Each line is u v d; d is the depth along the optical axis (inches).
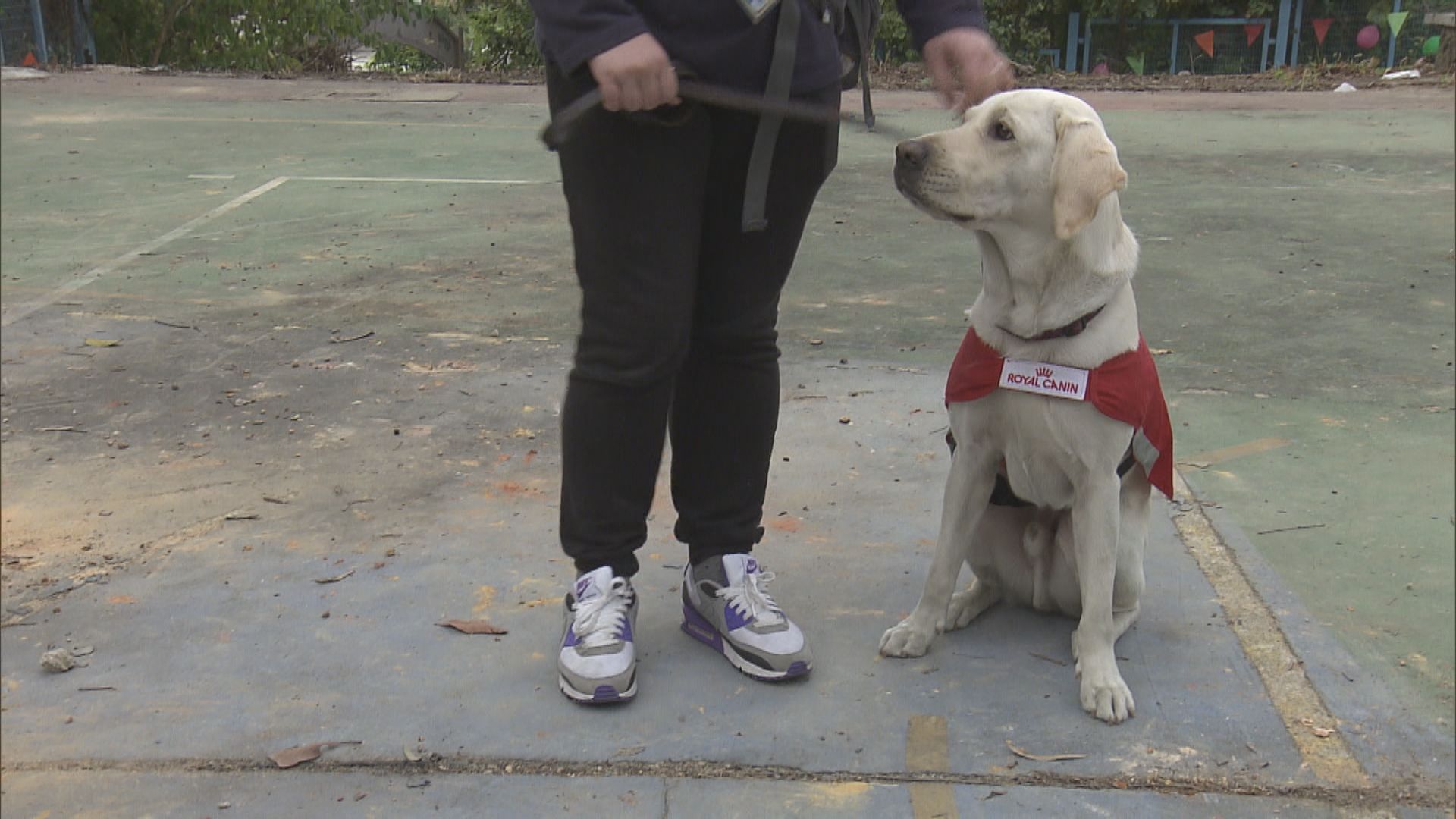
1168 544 112.9
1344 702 88.8
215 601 101.3
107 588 103.3
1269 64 625.9
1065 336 84.6
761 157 76.8
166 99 471.8
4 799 77.2
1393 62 604.7
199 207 277.7
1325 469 133.5
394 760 81.4
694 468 93.3
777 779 79.9
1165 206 281.4
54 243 241.0
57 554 109.5
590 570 90.9
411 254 233.5
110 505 120.2
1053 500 91.7
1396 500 125.3
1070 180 80.1
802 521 116.4
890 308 196.4
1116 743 83.7
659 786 79.0
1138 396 85.2
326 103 473.1
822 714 86.7
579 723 85.4
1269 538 117.0
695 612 95.6
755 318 88.2
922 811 76.9
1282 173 323.6
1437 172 321.1
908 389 154.8
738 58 75.3
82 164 330.0
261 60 616.7
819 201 283.6
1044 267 83.8
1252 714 87.2
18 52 538.3
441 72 593.0
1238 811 77.3
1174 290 209.6
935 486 124.3
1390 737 84.8
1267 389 159.8
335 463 131.2
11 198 282.7
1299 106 470.3
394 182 309.4
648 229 77.9
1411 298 203.2
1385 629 100.0
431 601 101.6
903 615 100.0
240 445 136.2
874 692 89.3
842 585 104.8
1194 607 101.9
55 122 401.1
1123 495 95.3
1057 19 639.8
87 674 90.7
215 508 119.6
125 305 195.6
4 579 104.4
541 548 111.0
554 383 157.6
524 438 138.5
